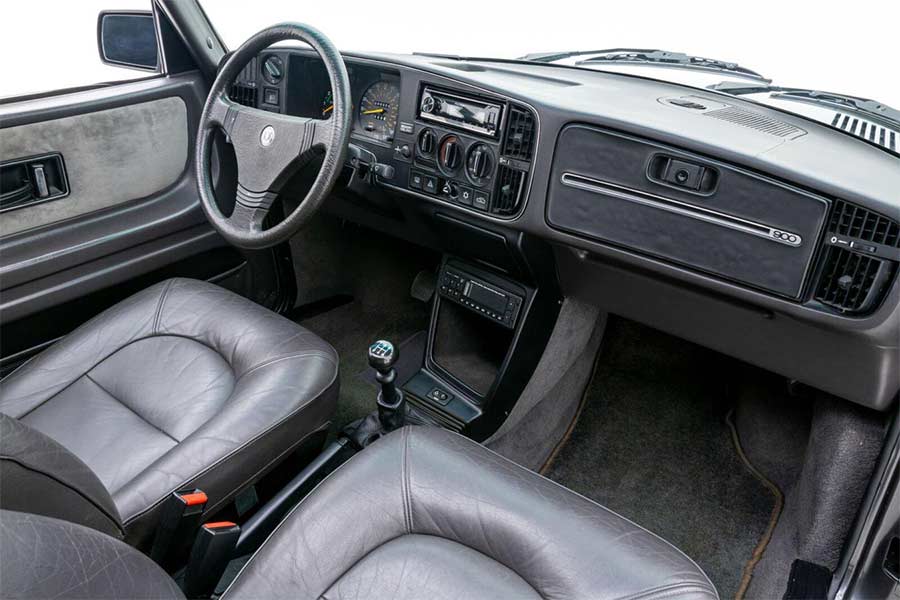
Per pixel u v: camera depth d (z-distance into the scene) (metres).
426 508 1.13
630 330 2.44
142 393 1.48
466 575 1.05
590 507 1.13
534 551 1.06
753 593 1.66
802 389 1.78
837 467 1.53
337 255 2.61
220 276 2.29
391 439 1.24
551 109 1.48
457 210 1.73
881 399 1.41
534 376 1.97
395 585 1.04
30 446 0.83
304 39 1.49
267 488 1.68
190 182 2.14
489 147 1.60
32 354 1.83
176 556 1.21
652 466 2.02
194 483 1.22
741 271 1.37
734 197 1.33
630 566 1.03
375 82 1.83
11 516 0.65
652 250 1.46
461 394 1.96
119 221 1.96
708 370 2.30
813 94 1.98
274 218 2.37
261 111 1.59
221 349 1.55
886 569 1.34
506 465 1.20
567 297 1.90
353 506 1.12
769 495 1.91
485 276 1.90
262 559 1.07
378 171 1.75
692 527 1.84
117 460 1.33
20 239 1.75
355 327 2.52
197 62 2.10
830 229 1.24
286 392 1.40
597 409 2.20
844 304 1.27
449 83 1.62
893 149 1.50
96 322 1.60
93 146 1.87
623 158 1.43
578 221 1.54
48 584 0.63
